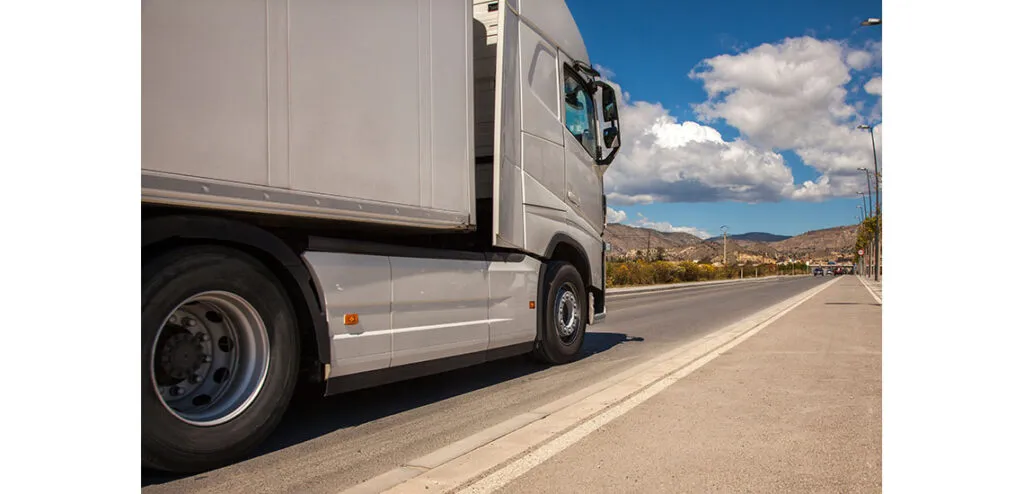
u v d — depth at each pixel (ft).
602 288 28.96
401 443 14.64
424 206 16.83
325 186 13.84
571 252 26.78
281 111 12.90
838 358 24.73
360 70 14.87
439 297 17.79
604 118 28.07
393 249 16.47
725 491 10.77
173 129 10.98
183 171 11.12
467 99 18.84
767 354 25.84
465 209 18.49
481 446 13.48
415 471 12.55
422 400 19.34
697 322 46.80
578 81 27.40
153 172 10.69
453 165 18.04
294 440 14.92
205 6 11.53
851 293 90.17
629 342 33.94
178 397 12.60
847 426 14.71
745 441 13.58
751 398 17.62
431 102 17.25
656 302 75.46
